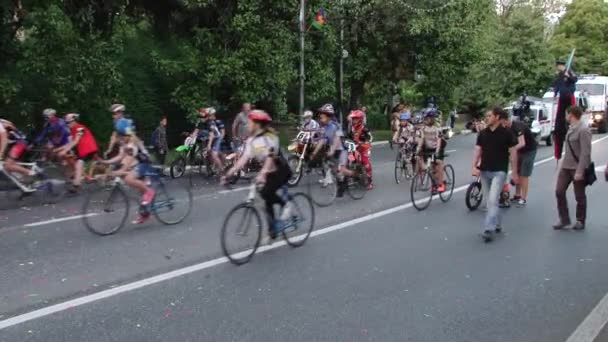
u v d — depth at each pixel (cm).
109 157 1323
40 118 1916
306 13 2452
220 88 2280
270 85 2255
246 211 797
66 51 1797
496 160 913
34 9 1741
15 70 1852
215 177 1599
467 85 4297
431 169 1214
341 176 1220
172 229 963
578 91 3338
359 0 2858
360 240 902
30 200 1206
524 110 1953
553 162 2038
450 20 3075
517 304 629
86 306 605
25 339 522
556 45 5431
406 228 994
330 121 1215
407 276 722
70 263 760
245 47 2142
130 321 567
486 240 905
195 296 640
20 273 715
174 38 2370
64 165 1343
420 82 3391
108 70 1878
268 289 666
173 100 2184
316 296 645
